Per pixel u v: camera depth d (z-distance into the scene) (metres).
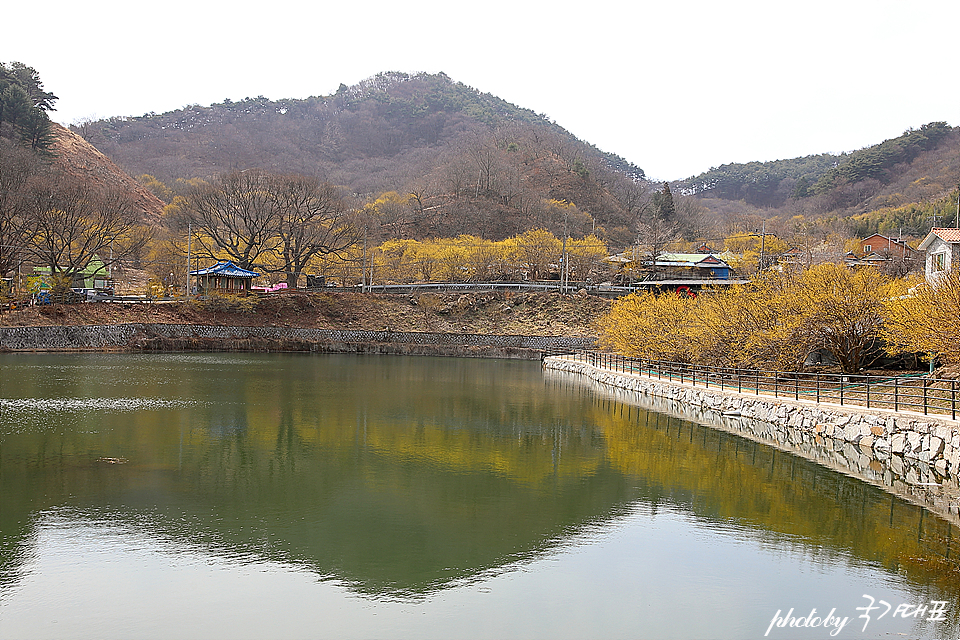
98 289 84.75
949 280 26.17
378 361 69.12
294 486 20.72
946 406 24.73
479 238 129.88
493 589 14.02
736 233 141.62
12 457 22.72
